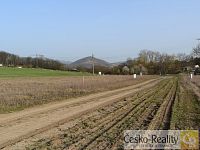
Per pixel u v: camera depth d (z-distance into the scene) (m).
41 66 166.25
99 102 30.14
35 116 20.75
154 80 88.75
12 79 71.75
